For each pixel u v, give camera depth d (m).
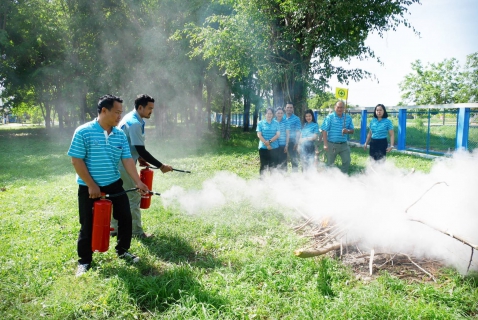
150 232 5.00
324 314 2.92
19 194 7.55
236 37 11.01
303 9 10.30
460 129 11.74
